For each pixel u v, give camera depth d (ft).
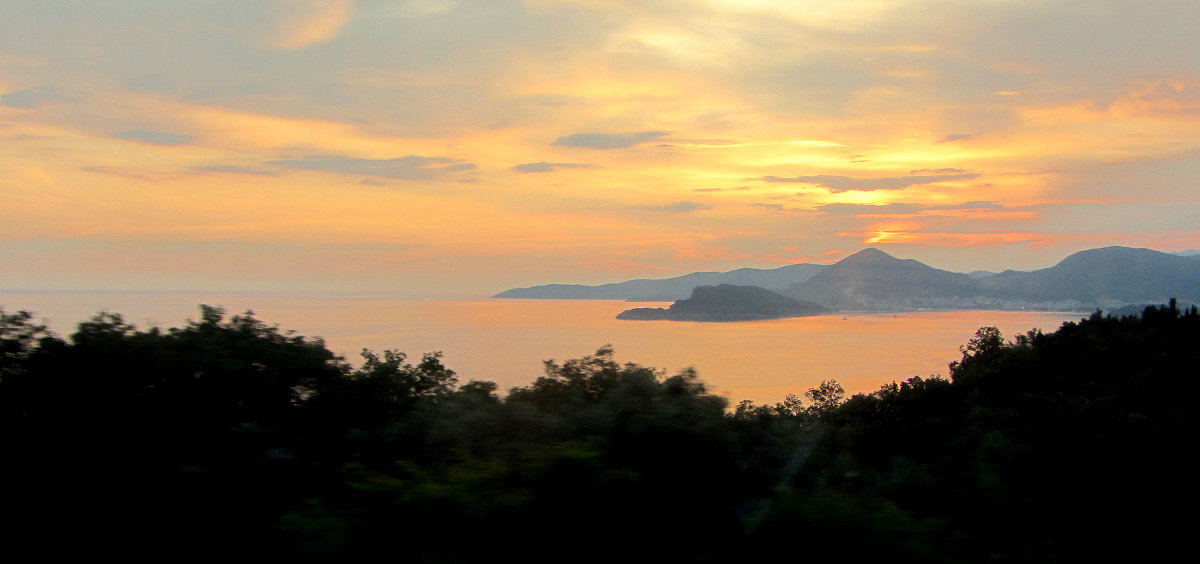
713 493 16.90
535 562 14.15
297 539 13.79
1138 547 18.13
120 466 17.74
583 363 24.17
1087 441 22.66
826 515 14.01
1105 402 56.49
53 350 19.48
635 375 19.67
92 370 19.53
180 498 16.57
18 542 15.19
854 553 13.91
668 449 17.30
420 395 26.40
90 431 18.61
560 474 14.65
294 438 19.66
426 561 13.58
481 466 15.51
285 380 22.63
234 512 16.21
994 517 17.87
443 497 13.97
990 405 87.04
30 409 18.74
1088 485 19.80
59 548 15.15
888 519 14.29
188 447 19.02
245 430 19.24
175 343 21.47
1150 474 19.97
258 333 24.11
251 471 17.71
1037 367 110.83
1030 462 21.15
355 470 17.51
